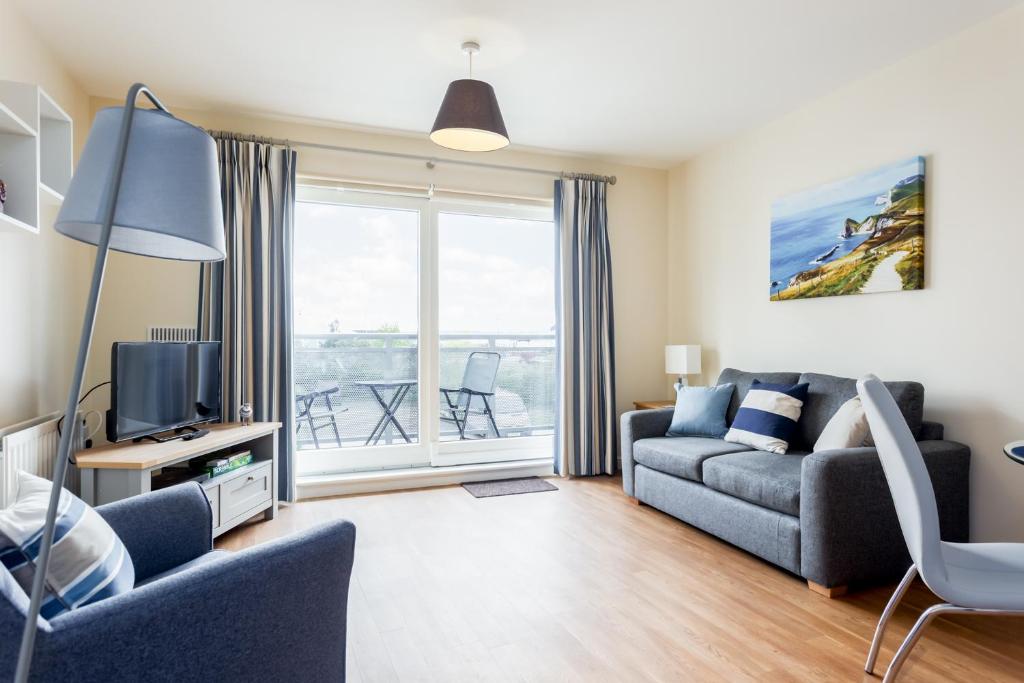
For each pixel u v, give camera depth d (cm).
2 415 240
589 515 346
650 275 484
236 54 296
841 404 302
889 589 244
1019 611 147
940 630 208
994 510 259
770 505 261
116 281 347
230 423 350
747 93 343
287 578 119
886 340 308
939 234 282
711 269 442
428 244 423
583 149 443
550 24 267
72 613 98
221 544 298
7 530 107
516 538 306
